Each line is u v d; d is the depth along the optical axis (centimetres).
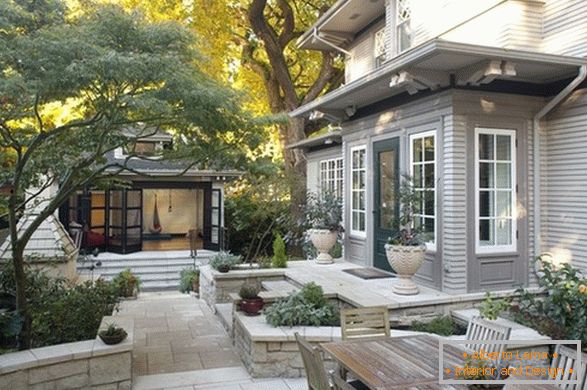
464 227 601
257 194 1364
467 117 606
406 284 602
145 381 474
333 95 749
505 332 350
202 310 827
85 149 546
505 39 688
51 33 400
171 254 1455
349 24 1108
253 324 522
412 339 362
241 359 546
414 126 680
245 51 1580
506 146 630
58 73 395
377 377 281
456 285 595
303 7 1630
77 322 540
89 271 1278
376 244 797
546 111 627
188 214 1920
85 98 471
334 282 687
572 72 602
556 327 484
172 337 649
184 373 497
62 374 421
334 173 1214
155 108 423
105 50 405
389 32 936
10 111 446
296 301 545
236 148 544
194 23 1306
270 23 1645
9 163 549
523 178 637
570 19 657
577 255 611
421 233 606
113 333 461
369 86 672
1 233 918
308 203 1083
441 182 618
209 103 458
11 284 605
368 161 812
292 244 1246
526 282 630
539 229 643
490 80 577
